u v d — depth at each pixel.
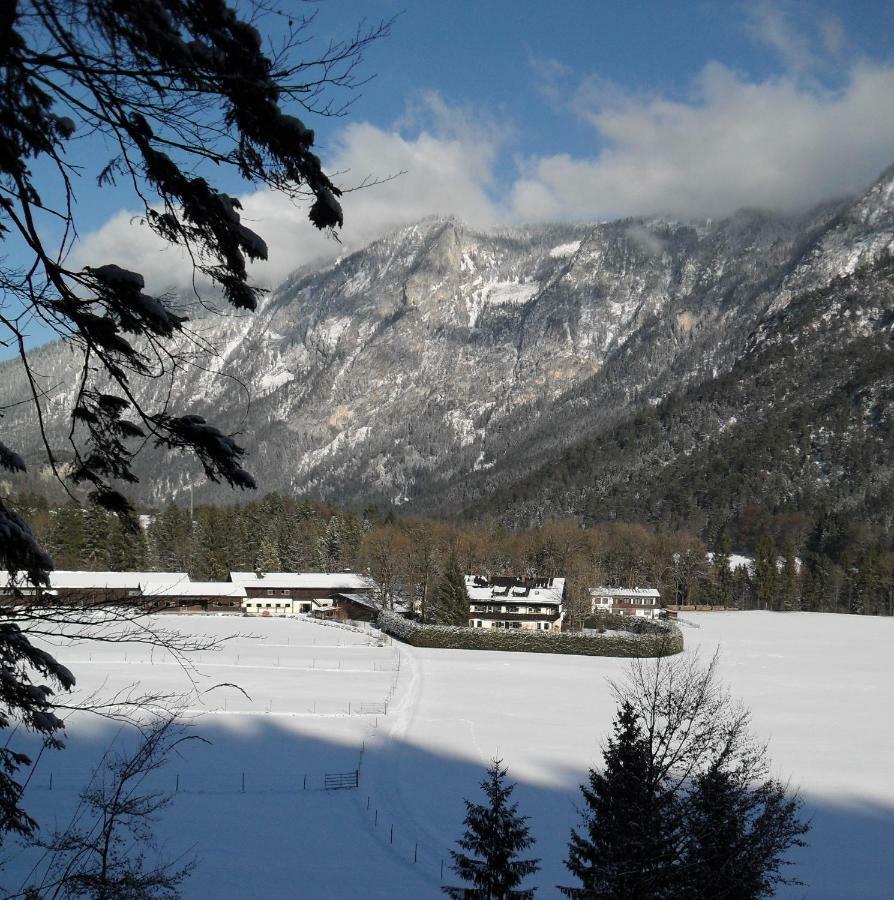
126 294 6.61
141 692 53.09
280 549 135.50
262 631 86.44
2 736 39.53
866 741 48.28
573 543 137.00
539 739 46.25
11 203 6.36
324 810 33.69
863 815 35.34
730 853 13.29
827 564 141.50
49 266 6.50
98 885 10.95
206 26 6.03
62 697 49.06
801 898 27.08
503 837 19.34
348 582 110.38
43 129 6.27
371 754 42.06
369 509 171.38
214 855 27.98
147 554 119.12
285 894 25.38
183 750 40.41
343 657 73.56
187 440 7.38
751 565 159.00
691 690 20.47
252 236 6.82
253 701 52.88
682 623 109.94
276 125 6.30
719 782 13.88
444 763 41.16
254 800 34.16
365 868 28.06
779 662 78.62
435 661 73.50
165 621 89.81
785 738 48.09
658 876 13.14
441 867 28.59
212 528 125.12
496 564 136.25
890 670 75.75
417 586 110.25
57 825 28.22
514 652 80.31
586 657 78.38
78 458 7.52
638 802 14.15
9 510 7.39
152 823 30.25
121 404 7.30
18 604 7.59
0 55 5.66
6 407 7.06
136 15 5.53
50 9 5.33
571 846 18.03
